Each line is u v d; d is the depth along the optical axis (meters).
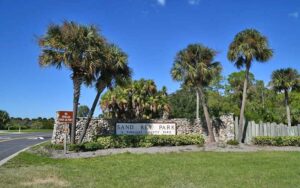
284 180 12.66
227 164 17.06
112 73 24.38
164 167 15.89
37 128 76.31
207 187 11.29
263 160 18.77
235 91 48.09
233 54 28.19
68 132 25.17
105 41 22.98
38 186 11.04
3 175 12.89
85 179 12.51
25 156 19.05
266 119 39.94
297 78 37.06
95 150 22.77
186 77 27.55
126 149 23.41
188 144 26.53
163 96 33.53
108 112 32.78
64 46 21.92
